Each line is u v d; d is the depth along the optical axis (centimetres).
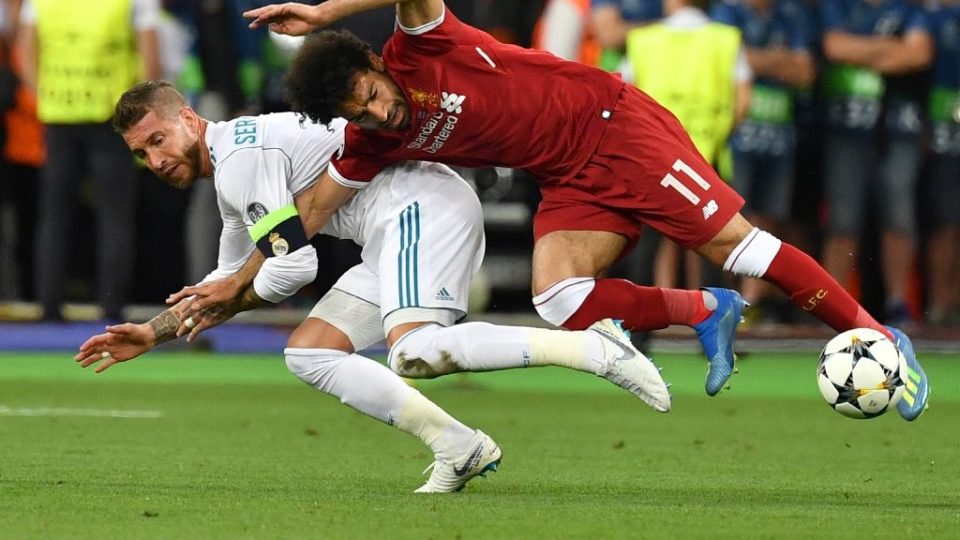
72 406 2283
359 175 1461
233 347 3256
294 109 1413
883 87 3183
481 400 2466
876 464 1725
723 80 2978
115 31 2984
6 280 3547
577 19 3000
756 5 3109
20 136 3416
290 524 1230
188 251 3303
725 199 1476
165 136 1445
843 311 1493
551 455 1789
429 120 1430
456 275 1447
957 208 3306
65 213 3117
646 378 1380
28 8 3005
